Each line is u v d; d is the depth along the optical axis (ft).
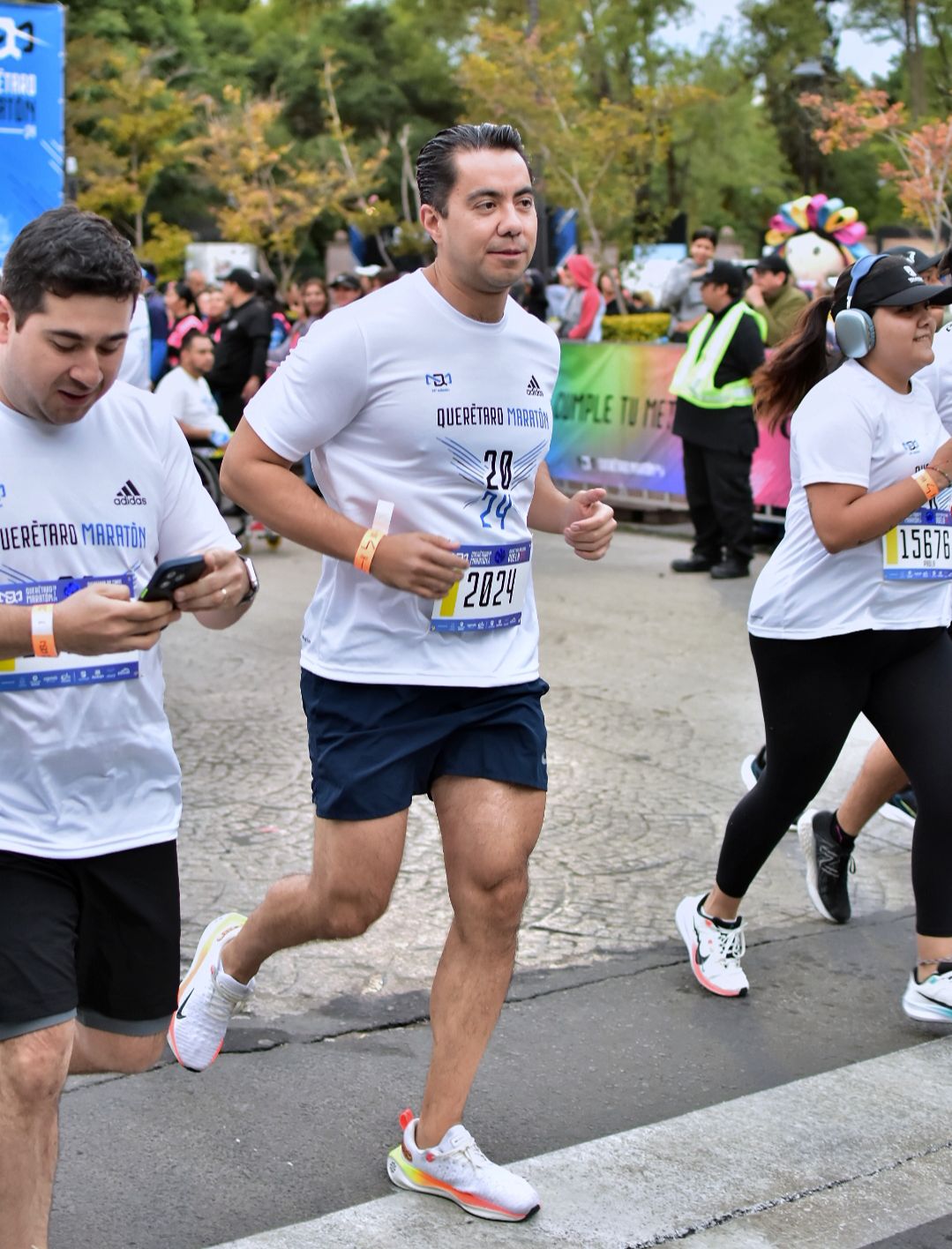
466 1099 9.90
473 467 9.48
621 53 100.99
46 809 7.88
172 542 8.40
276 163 107.34
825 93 58.54
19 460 7.69
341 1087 11.25
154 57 99.86
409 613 9.50
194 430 31.60
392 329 9.25
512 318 9.64
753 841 12.66
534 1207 9.47
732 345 30.27
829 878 14.53
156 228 99.45
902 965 13.80
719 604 28.89
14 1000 7.63
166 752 8.25
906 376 11.98
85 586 7.89
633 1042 12.19
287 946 10.37
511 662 9.76
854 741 20.44
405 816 9.66
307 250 128.16
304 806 17.24
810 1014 12.77
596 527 10.02
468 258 9.09
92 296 7.18
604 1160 10.23
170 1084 11.22
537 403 9.70
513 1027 12.39
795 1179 10.08
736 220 127.95
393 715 9.57
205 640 25.49
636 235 73.20
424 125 137.08
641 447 37.40
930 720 12.12
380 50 139.85
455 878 9.62
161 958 8.34
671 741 20.18
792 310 31.55
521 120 70.74
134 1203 9.67
